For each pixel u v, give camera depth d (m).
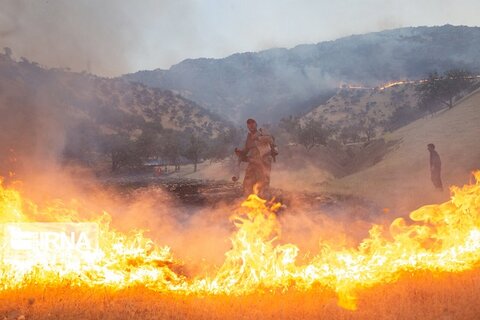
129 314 6.14
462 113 71.69
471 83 106.56
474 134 53.53
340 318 5.87
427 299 6.46
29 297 6.77
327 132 92.50
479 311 5.95
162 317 6.02
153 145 146.25
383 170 49.84
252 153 13.07
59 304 6.46
